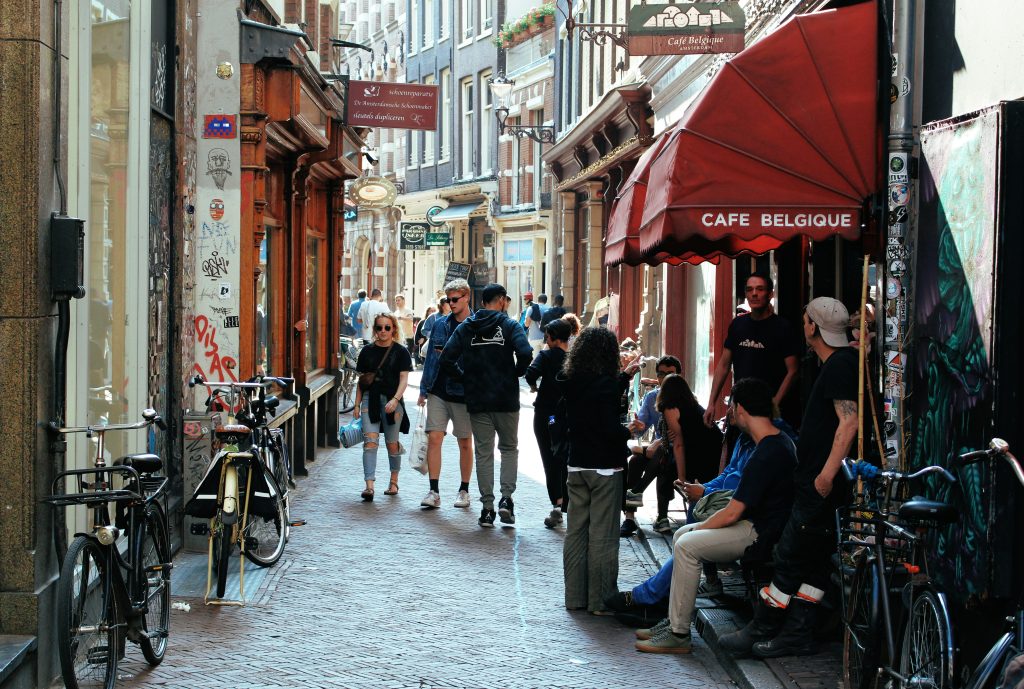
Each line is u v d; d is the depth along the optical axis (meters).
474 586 9.41
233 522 8.59
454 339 11.86
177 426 10.45
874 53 7.90
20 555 6.45
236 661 7.23
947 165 6.82
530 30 35.22
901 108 7.64
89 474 7.67
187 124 10.95
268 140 13.48
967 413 6.42
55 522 6.77
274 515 9.01
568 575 8.75
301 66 12.81
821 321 7.34
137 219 9.09
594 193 27.80
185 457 10.40
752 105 7.87
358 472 15.58
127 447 8.86
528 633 8.12
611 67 25.84
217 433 8.96
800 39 7.94
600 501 8.62
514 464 11.91
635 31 13.09
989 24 6.78
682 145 7.83
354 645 7.68
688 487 8.49
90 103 7.65
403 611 8.59
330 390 18.64
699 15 13.04
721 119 7.86
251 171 11.63
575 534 8.73
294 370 15.81
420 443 12.73
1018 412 6.09
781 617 7.46
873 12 7.97
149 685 6.70
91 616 6.27
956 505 6.49
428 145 46.69
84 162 7.50
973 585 6.22
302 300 16.38
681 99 18.72
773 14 12.68
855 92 7.85
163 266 10.13
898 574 6.15
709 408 10.69
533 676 7.15
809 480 7.31
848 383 7.18
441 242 42.28
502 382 11.75
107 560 6.38
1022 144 6.09
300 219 16.39
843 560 6.66
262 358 14.27
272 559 9.89
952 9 7.27
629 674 7.27
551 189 34.50
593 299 28.12
